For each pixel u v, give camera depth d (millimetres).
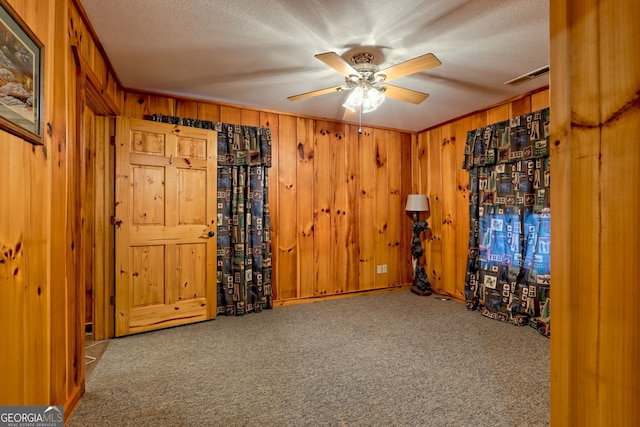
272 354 2475
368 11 1950
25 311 1282
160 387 2002
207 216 3283
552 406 631
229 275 3479
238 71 2766
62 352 1640
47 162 1471
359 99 2477
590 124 577
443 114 3922
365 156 4406
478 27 2105
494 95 3291
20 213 1245
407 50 2404
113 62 2588
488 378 2109
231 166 3523
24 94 1227
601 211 560
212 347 2609
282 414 1734
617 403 531
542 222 3018
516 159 3244
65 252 1671
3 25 1077
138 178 2947
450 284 4199
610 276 545
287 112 3859
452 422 1669
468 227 3938
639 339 506
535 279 3043
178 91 3205
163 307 3031
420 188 4652
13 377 1197
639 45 513
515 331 2971
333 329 3021
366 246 4402
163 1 1853
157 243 3016
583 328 583
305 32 2176
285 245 3895
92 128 2852
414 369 2230
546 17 1994
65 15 1653
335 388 1989
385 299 4129
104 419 1691
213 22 2061
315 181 4074
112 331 2826
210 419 1693
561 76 623
